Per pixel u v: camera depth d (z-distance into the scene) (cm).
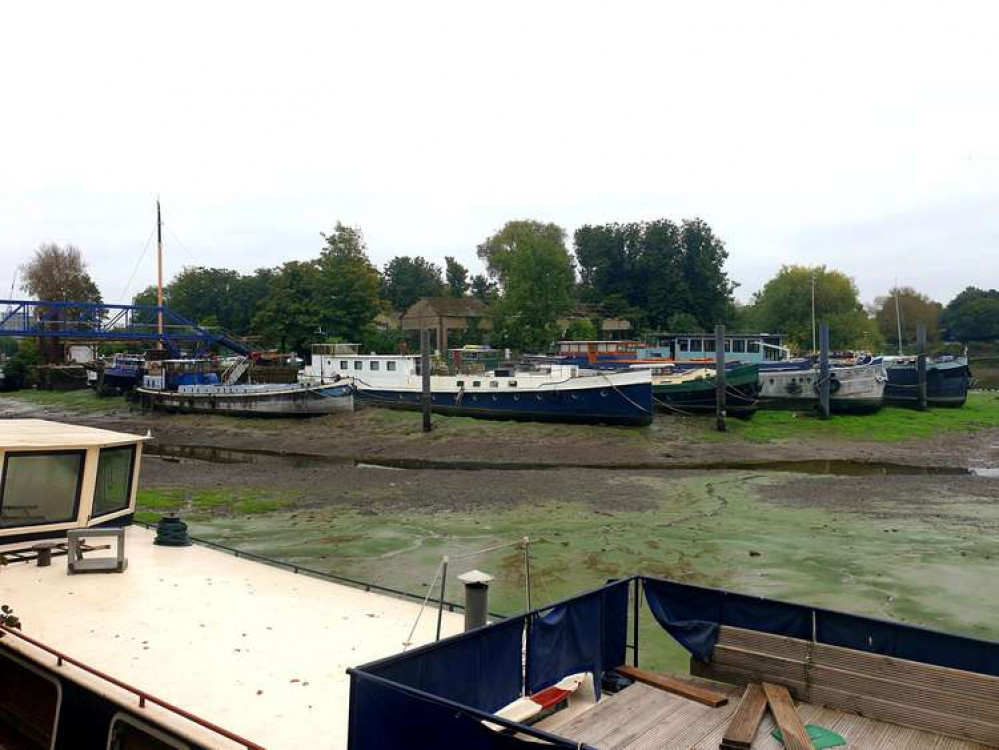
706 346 6800
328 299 7412
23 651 731
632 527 2388
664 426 4572
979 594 1739
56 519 1042
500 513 2595
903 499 2833
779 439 4366
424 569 1925
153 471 3509
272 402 5206
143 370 6794
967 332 14075
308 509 2669
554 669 681
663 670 1134
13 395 8125
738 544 2178
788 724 623
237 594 910
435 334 9238
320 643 771
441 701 482
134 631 785
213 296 11238
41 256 9325
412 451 4116
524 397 4678
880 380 5141
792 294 10044
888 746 605
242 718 613
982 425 5022
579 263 11938
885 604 1673
